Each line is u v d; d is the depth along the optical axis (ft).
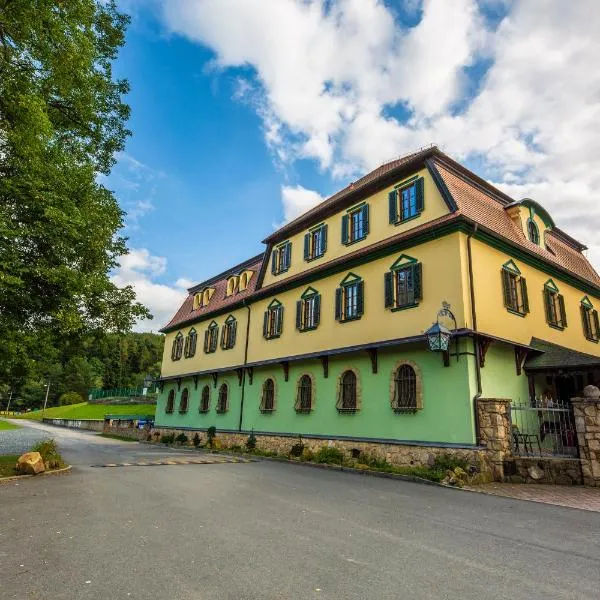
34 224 37.04
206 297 98.37
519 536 20.63
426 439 44.32
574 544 19.43
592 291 67.77
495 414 39.55
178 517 23.03
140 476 38.04
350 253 58.75
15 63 39.68
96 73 45.73
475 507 27.40
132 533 19.83
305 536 19.84
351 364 55.11
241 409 75.66
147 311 49.70
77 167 42.65
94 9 43.55
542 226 60.18
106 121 52.60
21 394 320.09
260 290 75.72
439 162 51.90
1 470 37.68
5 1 36.83
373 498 29.86
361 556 17.13
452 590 13.94
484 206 52.65
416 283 48.21
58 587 13.61
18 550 17.19
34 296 38.52
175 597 12.99
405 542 19.21
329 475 41.91
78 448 72.38
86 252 42.65
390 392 49.03
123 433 117.29
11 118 36.99
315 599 13.00
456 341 43.62
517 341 48.93
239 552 17.31
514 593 13.82
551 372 47.91
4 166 37.45
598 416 36.22
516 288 51.60
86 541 18.49
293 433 61.93
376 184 57.41
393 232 53.62
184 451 70.69
